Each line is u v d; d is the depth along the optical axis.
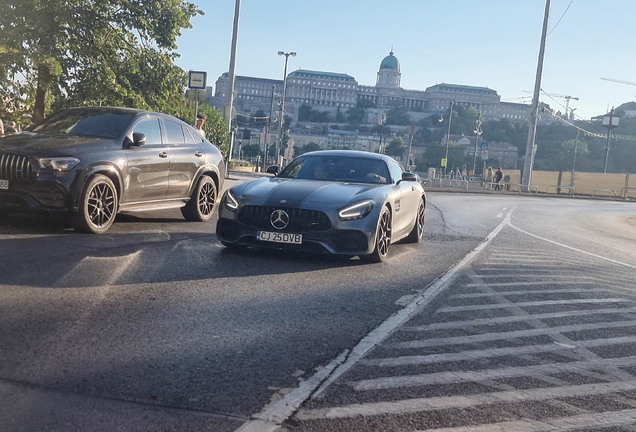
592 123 127.19
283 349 4.10
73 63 18.30
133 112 9.24
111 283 5.61
